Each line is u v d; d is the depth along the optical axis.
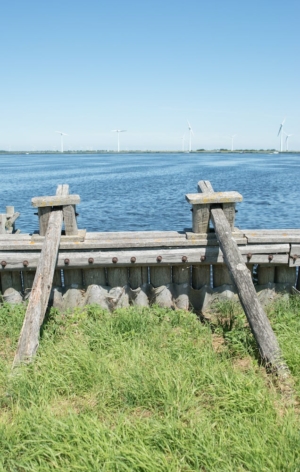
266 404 3.97
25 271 6.78
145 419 3.89
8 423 3.89
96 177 56.00
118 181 48.69
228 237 6.04
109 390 4.34
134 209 26.91
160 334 5.70
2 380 4.49
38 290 5.25
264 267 6.93
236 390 4.16
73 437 3.62
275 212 25.31
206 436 3.59
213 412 3.98
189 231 7.18
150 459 3.35
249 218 23.44
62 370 4.64
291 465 3.26
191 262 6.70
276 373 4.46
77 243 6.66
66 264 6.61
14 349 5.48
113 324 6.01
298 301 6.69
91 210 26.62
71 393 4.42
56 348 5.09
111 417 4.04
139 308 6.70
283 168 77.94
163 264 6.69
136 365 4.63
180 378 4.36
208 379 4.37
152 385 4.29
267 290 6.98
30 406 4.11
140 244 6.69
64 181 48.97
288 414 3.82
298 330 5.62
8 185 43.94
